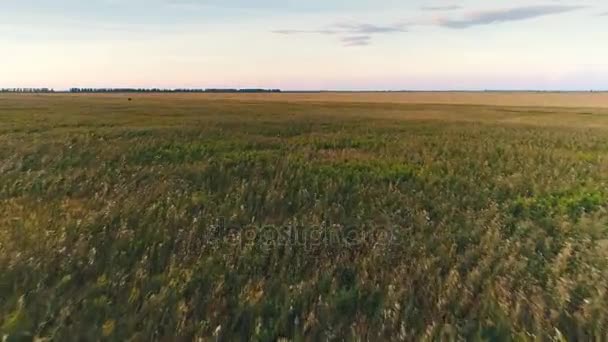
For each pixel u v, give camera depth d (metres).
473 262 4.90
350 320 3.70
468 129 22.61
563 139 17.42
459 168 10.69
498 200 7.71
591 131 21.48
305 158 12.11
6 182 8.78
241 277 4.45
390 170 10.32
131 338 3.36
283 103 65.69
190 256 5.02
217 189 8.57
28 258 4.67
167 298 3.94
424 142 16.36
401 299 4.02
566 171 10.30
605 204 7.23
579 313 3.71
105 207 6.86
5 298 3.88
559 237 5.69
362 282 4.30
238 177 9.51
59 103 54.59
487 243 5.37
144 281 4.29
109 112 37.09
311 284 4.29
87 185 8.60
